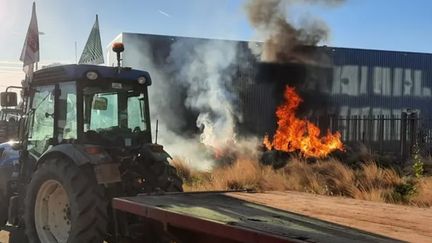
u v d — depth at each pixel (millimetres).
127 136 5922
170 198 4754
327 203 4609
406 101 21453
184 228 3744
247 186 9766
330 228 3375
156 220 4152
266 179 10023
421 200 8227
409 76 21531
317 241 2877
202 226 3490
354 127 20016
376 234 3225
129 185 5508
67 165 5316
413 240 3047
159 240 4645
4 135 7539
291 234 3031
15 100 6492
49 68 5977
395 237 3137
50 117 5988
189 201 4551
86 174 5270
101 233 5199
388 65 21266
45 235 5547
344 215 3945
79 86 5625
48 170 5449
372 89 21031
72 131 5691
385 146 20531
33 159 6164
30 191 5664
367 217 3869
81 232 5125
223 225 3309
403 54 21453
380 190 8945
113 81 5852
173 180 5641
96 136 5680
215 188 9922
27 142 6312
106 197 5328
